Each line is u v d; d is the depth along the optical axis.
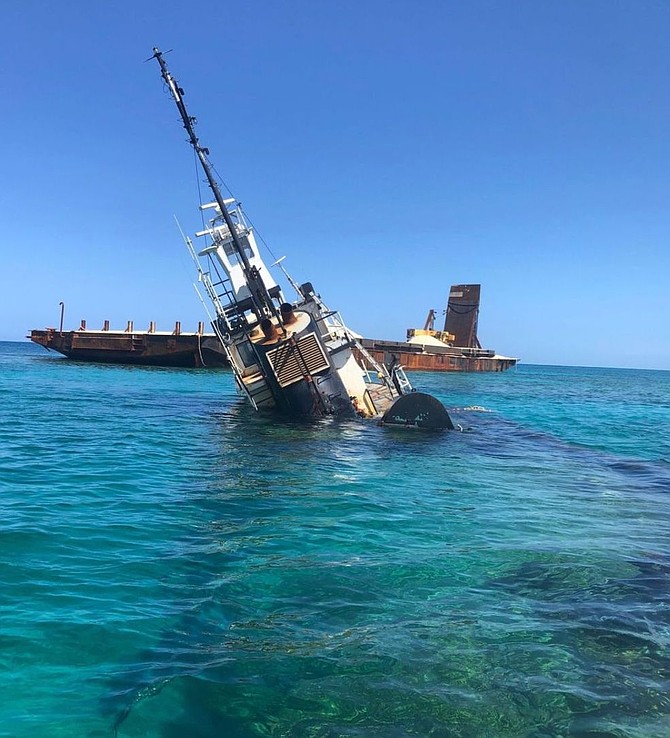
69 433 18.52
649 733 4.25
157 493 11.09
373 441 18.44
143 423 21.73
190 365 65.50
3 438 16.98
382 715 4.41
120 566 7.23
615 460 17.81
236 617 5.97
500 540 8.80
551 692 4.72
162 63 23.02
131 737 4.12
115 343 68.88
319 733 4.21
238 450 16.30
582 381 96.88
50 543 7.89
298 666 5.04
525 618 6.05
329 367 21.98
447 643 5.48
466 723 4.34
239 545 8.23
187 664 5.04
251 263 26.53
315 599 6.44
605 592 6.81
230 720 4.32
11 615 5.78
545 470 15.34
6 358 84.56
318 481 12.63
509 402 41.94
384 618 6.00
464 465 15.38
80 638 5.41
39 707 4.41
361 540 8.61
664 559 8.11
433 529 9.30
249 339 22.27
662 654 5.37
